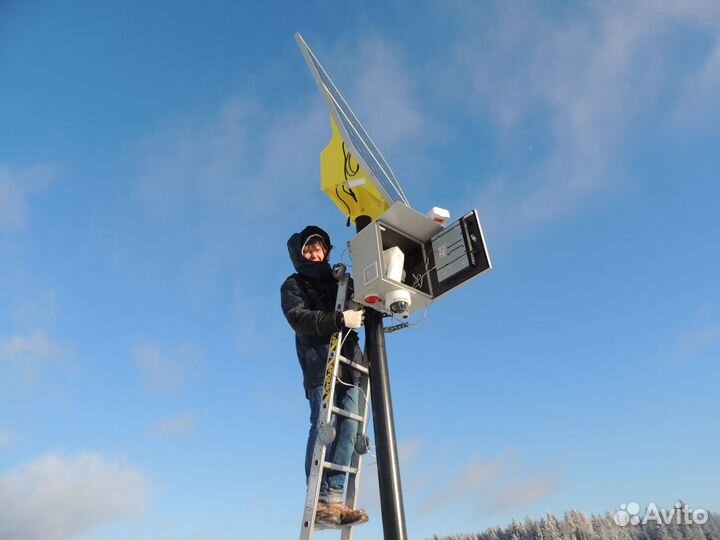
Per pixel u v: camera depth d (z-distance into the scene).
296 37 5.54
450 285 4.16
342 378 4.27
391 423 3.68
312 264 4.61
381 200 4.92
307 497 3.52
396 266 4.08
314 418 4.02
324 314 4.00
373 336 4.11
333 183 5.28
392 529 3.22
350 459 3.99
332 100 5.29
